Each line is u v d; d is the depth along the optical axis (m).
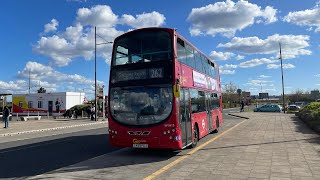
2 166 10.88
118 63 12.85
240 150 12.75
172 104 11.80
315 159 10.71
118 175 9.12
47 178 8.82
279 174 8.71
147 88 12.19
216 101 20.67
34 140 19.39
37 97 64.69
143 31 12.69
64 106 62.38
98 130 26.91
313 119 21.58
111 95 12.67
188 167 9.80
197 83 15.61
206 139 16.95
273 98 151.38
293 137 16.64
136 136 11.91
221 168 9.56
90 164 10.81
